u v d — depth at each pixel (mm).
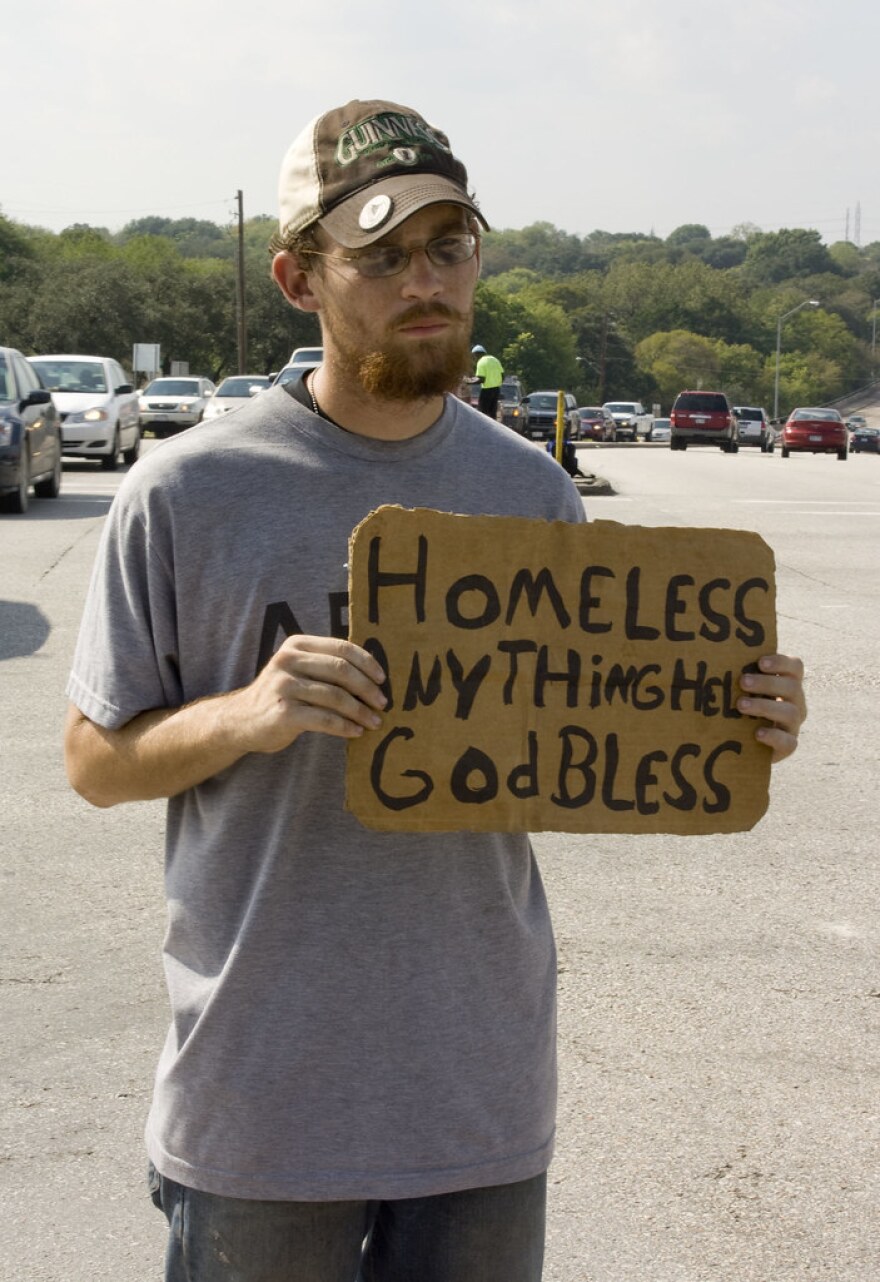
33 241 119875
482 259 2129
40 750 6945
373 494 2102
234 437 2100
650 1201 3412
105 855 5570
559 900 5188
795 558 14148
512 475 2211
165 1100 2020
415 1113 1966
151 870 5418
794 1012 4340
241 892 2014
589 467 28688
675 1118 3752
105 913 4996
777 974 4602
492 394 20266
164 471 2057
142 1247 3244
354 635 1990
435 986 1989
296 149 2094
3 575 11586
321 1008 1960
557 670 2072
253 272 78312
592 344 151250
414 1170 1962
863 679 8938
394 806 1982
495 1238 2027
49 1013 4238
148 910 5031
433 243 2035
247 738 1900
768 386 160375
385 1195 1948
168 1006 4305
